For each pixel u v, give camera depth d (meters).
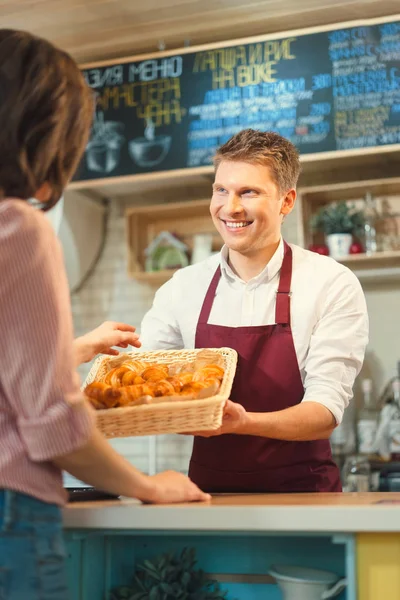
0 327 0.96
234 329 2.00
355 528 1.10
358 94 3.40
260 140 1.96
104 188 4.09
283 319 1.98
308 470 1.93
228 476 1.95
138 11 3.45
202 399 1.38
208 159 3.56
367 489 3.31
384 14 3.48
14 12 3.44
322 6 3.41
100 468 1.07
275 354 1.97
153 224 4.16
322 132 3.43
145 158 3.66
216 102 3.59
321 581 1.21
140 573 1.39
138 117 3.70
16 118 1.01
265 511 1.13
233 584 1.36
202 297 2.11
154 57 3.69
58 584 0.99
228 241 1.98
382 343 3.70
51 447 0.96
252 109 3.53
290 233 3.87
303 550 1.33
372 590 1.12
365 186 3.59
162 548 1.40
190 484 1.28
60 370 0.97
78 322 4.22
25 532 0.96
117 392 1.40
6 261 0.96
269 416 1.65
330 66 3.45
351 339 1.94
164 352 1.75
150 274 3.91
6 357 0.96
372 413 3.52
